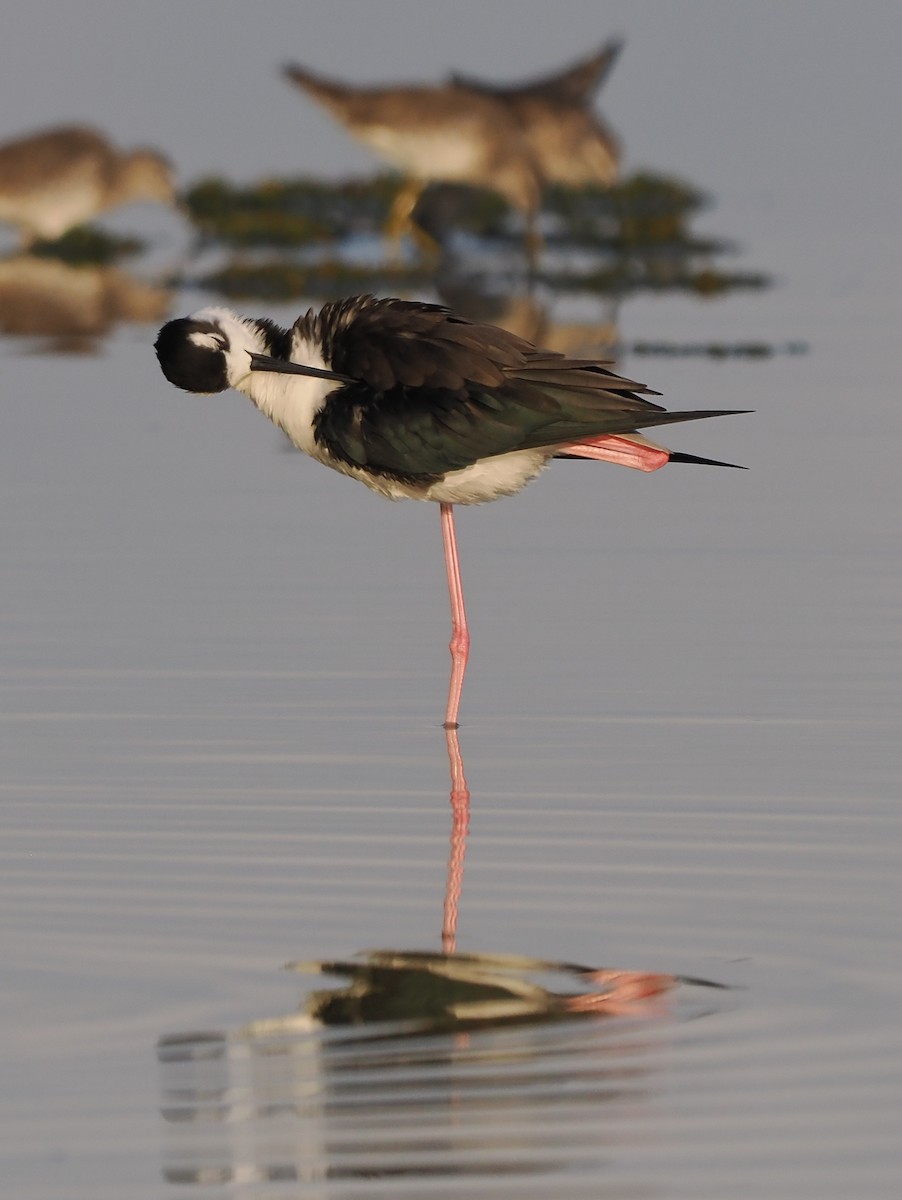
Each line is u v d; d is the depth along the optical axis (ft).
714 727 43.19
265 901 34.55
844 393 79.20
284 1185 26.02
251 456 70.13
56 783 39.86
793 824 37.63
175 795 39.32
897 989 31.07
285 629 50.42
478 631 50.52
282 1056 29.25
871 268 113.80
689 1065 28.78
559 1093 28.09
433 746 42.27
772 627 50.49
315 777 40.40
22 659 47.85
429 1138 27.02
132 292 109.29
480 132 120.16
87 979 31.63
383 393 45.24
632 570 55.93
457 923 33.65
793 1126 27.22
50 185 123.03
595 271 115.55
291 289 109.91
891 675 46.57
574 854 36.47
